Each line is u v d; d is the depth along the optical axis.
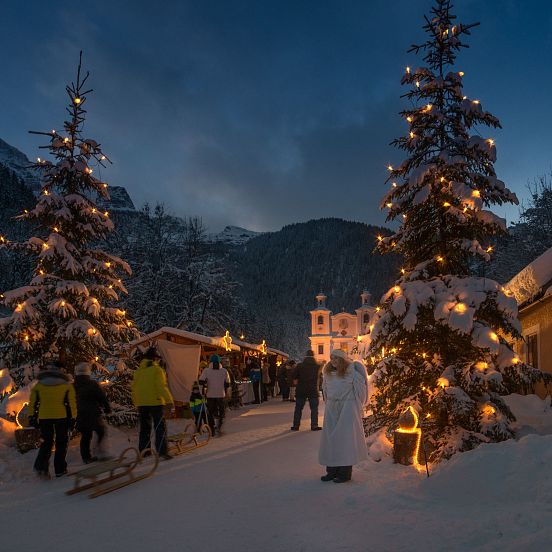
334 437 6.41
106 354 12.24
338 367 6.66
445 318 7.58
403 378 8.25
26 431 8.82
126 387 11.88
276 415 16.59
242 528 4.74
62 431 7.51
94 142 12.62
